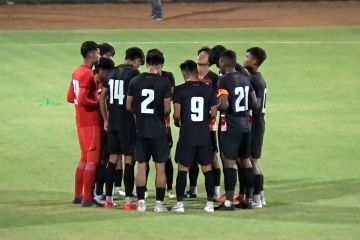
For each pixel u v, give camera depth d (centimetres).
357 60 9569
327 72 9069
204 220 3966
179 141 4281
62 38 10362
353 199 4656
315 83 8638
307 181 5172
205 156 4278
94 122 4438
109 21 11381
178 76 8694
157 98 4228
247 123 4375
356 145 6234
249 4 12625
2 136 6406
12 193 4778
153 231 3700
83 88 4372
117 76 4400
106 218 3988
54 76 8719
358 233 3709
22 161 5644
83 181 4503
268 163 5681
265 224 3884
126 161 4394
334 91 8325
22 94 7994
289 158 5825
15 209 4256
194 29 10962
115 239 3547
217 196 4709
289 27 11150
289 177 5288
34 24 11119
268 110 7506
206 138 4266
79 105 4391
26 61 9288
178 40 10312
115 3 12538
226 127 4350
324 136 6531
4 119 7019
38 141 6269
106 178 4444
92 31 10725
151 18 11469
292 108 7612
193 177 4809
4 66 9050
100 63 4531
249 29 11012
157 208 4266
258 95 4450
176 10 12169
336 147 6169
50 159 5716
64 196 4731
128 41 10225
